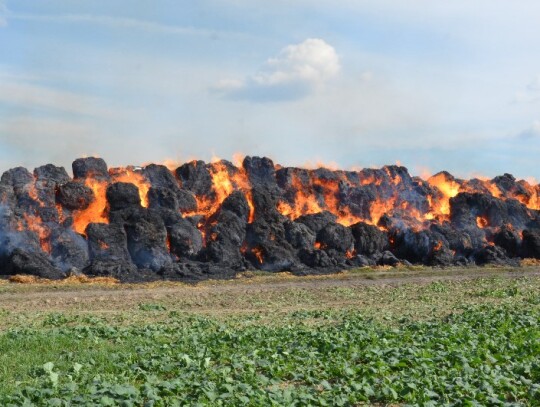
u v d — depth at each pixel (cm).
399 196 7212
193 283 5200
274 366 2062
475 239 6806
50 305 3981
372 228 6406
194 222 6059
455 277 5503
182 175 6544
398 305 3875
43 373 2045
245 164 6869
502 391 1853
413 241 6481
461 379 1872
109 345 2480
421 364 2042
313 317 3419
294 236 6075
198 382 1872
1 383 1888
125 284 5072
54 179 5938
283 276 5594
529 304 3681
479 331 2659
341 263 5994
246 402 1659
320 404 1702
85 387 1825
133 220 5762
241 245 5953
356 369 2022
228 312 3634
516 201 7331
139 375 2019
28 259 5262
